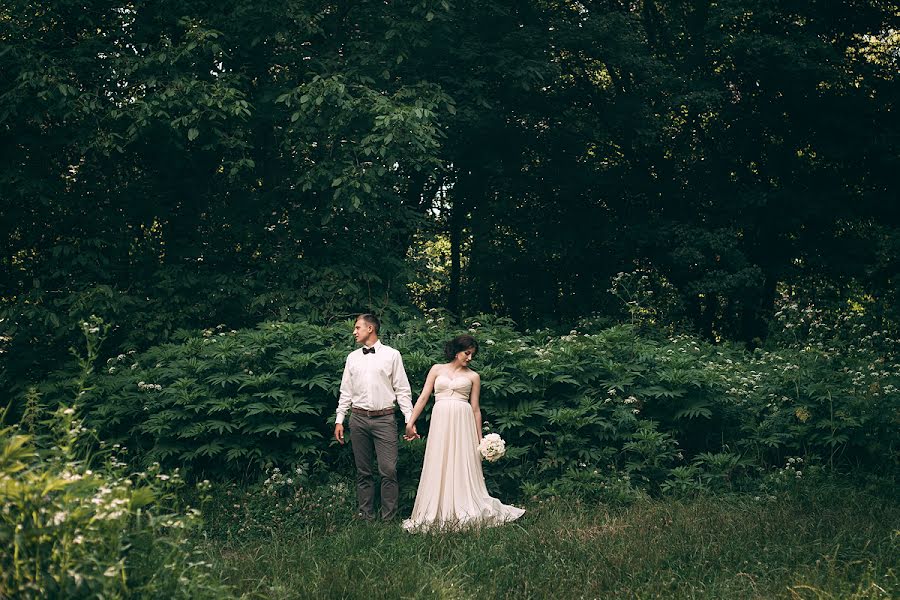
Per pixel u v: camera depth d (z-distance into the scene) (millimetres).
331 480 7324
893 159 15117
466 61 13148
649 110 15180
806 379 8648
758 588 4855
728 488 7516
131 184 11352
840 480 7633
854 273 15219
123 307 9938
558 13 15398
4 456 3459
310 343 7953
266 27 10844
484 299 17297
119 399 7508
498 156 15469
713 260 15328
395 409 7602
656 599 4707
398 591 4699
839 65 15438
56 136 10430
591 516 6660
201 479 7367
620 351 8469
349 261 10930
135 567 3771
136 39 10859
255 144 11703
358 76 10961
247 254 11578
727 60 15305
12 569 3312
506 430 7730
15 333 9531
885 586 4711
